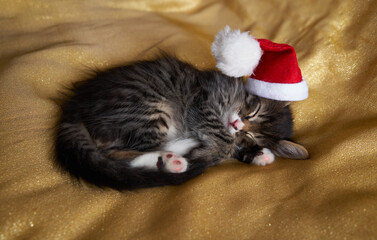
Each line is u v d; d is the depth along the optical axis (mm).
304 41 450
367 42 417
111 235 275
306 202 297
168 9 538
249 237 276
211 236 276
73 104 367
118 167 331
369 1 424
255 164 380
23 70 388
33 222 277
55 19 489
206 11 526
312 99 418
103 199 301
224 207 294
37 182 303
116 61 442
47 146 333
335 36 439
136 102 372
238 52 333
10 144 323
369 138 339
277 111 403
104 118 363
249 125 409
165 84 391
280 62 344
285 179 321
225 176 325
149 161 354
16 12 488
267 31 482
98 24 488
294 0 475
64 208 288
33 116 354
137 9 532
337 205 288
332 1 448
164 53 432
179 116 398
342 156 333
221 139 389
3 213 276
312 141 381
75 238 276
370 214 279
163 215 289
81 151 333
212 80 406
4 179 297
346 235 270
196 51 464
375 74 398
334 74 428
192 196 300
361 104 392
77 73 415
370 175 312
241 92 406
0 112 348
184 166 352
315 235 273
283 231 278
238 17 509
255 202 298
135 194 310
